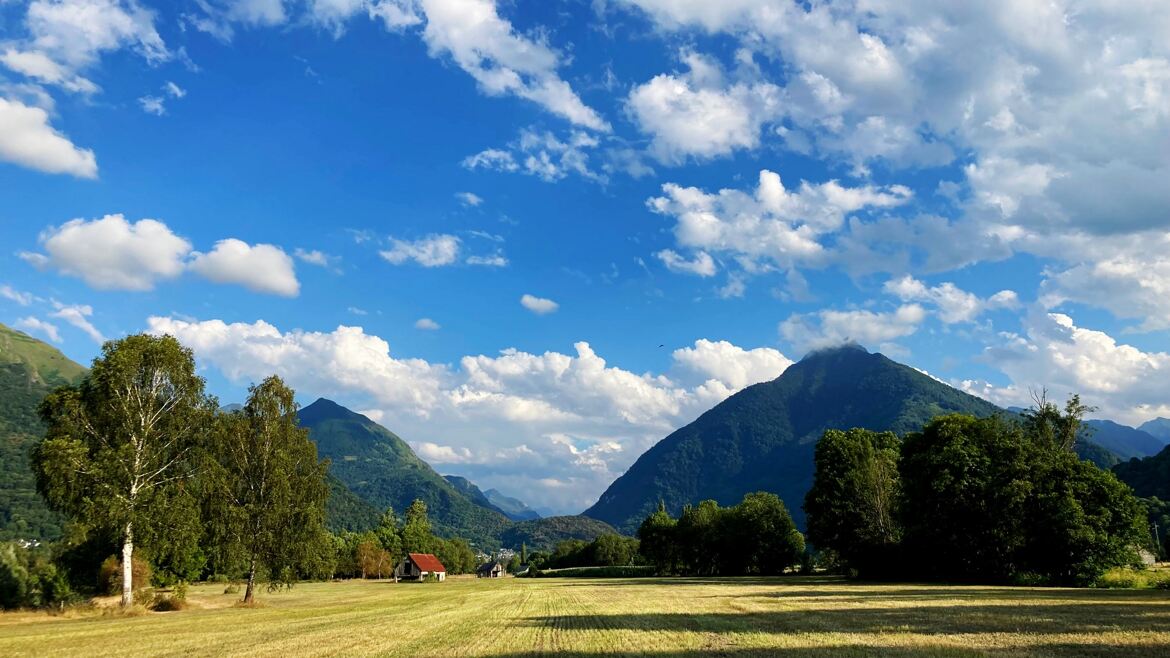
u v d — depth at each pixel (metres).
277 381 60.94
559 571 180.75
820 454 88.88
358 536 184.88
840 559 94.69
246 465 57.56
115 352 48.38
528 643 24.25
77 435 46.94
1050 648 19.34
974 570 61.75
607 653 21.28
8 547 49.47
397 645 24.48
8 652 25.19
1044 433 74.12
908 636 22.72
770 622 28.84
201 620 39.78
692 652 20.81
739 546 115.25
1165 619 25.80
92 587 56.88
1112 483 58.22
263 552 57.03
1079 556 56.00
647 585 79.75
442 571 166.38
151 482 48.41
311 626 33.41
